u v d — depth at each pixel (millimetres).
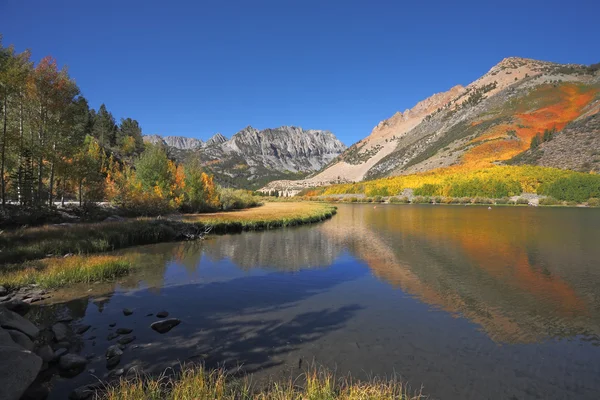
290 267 16984
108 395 5277
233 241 26062
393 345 8070
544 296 12117
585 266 16750
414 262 18062
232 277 14867
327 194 152500
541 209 63625
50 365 6637
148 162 45125
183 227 27875
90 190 37406
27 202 28906
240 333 8664
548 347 8125
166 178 46469
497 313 10406
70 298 11328
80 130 34094
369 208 77500
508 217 46188
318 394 5410
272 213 47000
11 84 25531
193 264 17516
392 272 15852
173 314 10047
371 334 8719
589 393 6195
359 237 28188
